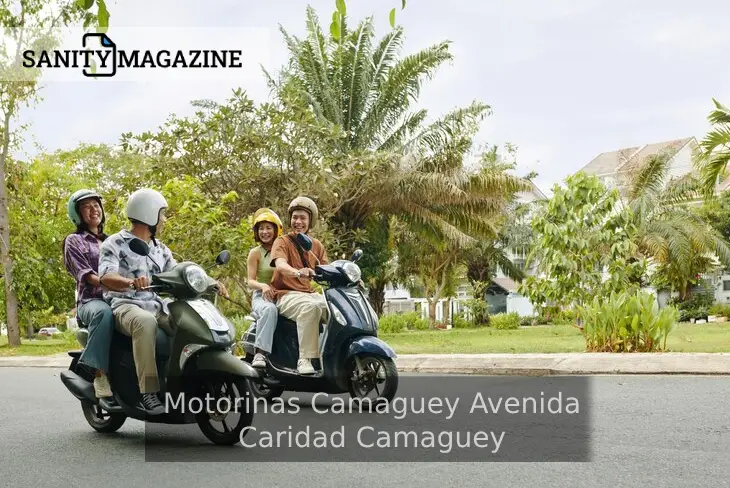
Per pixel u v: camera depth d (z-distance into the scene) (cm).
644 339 1133
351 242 2498
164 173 1808
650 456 487
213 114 1925
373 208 2511
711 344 1348
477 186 2516
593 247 1355
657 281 3619
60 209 2830
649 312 1129
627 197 3556
